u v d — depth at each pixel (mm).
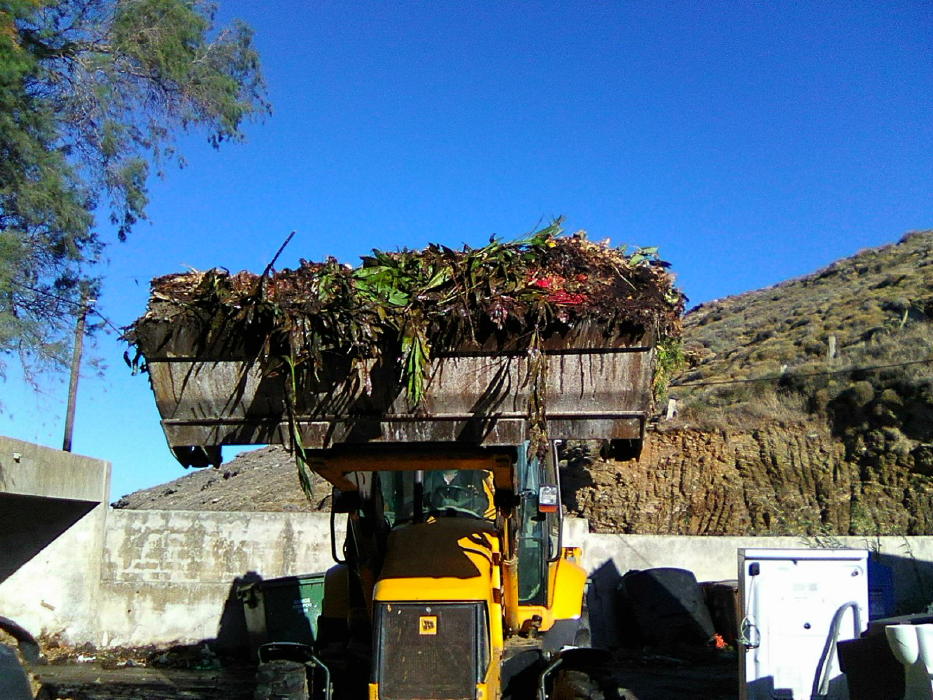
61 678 12594
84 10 11688
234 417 6773
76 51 11617
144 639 15250
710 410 27938
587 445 28109
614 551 15742
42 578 15070
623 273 6945
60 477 13945
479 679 7051
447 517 8461
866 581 8781
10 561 15062
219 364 6688
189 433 6844
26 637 9125
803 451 25156
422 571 7398
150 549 15586
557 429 6621
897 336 29125
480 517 8562
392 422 6676
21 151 10711
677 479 25391
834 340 29734
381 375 6586
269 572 15555
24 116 10875
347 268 6855
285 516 15758
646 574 14898
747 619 8875
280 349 6512
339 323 6410
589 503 25453
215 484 33844
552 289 6559
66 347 11055
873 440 24531
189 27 11945
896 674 7297
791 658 8758
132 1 11719
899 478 23438
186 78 11945
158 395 6777
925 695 6676
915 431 24266
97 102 11422
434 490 8625
